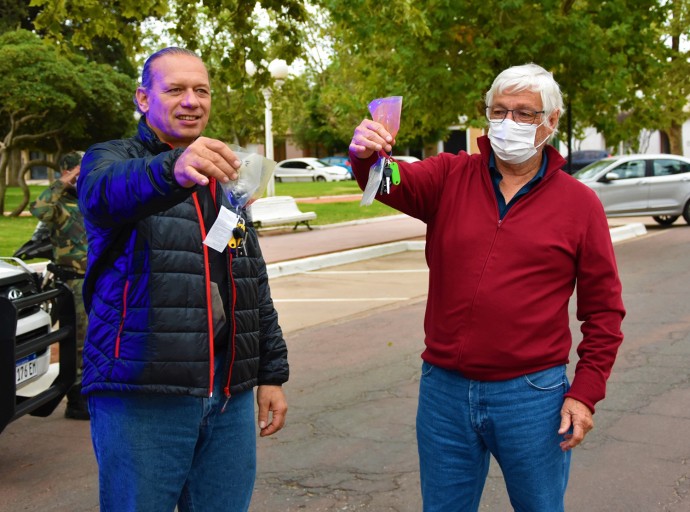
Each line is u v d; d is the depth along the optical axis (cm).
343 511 408
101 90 2089
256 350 269
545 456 262
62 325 469
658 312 870
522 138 252
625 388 593
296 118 4734
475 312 258
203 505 266
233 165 206
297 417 560
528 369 258
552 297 260
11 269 514
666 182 1767
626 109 1452
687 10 2162
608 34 1286
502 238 258
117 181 213
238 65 950
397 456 480
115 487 243
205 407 252
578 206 261
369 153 254
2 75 1958
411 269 1267
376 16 1091
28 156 5044
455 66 1316
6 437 541
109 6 866
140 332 236
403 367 682
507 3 1213
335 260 1343
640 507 397
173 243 240
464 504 276
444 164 276
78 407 577
